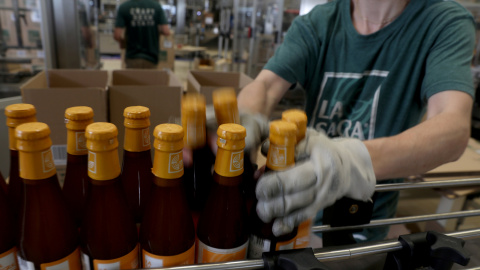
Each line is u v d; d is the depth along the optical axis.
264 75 1.05
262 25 4.81
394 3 0.97
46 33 2.11
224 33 7.20
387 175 0.62
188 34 10.35
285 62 1.05
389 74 0.99
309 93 1.16
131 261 0.46
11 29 2.54
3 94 2.46
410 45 0.96
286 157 0.43
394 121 1.02
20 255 0.44
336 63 1.08
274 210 0.41
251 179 0.51
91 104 1.22
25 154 0.38
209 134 0.50
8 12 2.46
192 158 0.49
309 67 1.12
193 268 0.41
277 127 0.42
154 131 0.39
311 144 0.46
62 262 0.44
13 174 0.52
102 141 0.38
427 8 0.95
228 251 0.46
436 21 0.92
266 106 0.96
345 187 0.47
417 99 1.02
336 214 0.55
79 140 0.47
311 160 0.45
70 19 2.14
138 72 1.68
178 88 1.33
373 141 0.63
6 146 1.05
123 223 0.45
